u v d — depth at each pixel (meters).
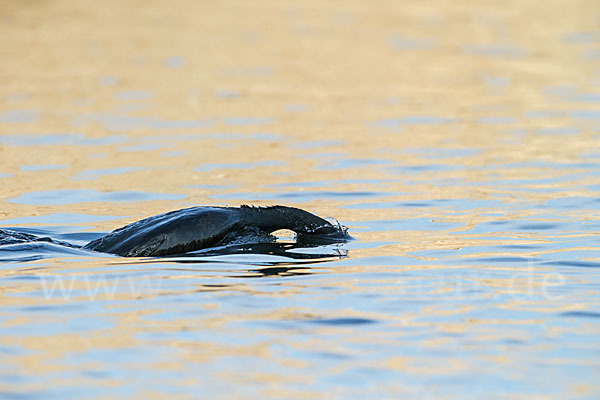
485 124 43.25
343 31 78.88
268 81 56.41
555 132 40.88
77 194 29.41
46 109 46.69
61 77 56.78
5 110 46.25
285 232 23.27
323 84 55.47
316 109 47.56
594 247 21.84
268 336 15.14
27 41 70.88
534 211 26.33
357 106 48.34
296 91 53.03
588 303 17.02
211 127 42.59
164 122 43.78
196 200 28.58
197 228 21.08
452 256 21.06
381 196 28.89
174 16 86.69
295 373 13.59
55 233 24.22
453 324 15.79
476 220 25.28
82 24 80.69
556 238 22.92
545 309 16.64
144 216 26.39
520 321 15.95
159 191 29.91
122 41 71.69
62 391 12.89
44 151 36.81
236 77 57.69
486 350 14.53
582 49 68.62
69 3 93.75
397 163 34.56
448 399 12.73
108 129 41.84
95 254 20.83
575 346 14.67
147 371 13.61
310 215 22.77
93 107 47.56
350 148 37.72
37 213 26.66
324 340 14.97
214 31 77.75
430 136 40.34
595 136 39.72
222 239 21.50
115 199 28.70
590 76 57.62
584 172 32.41
